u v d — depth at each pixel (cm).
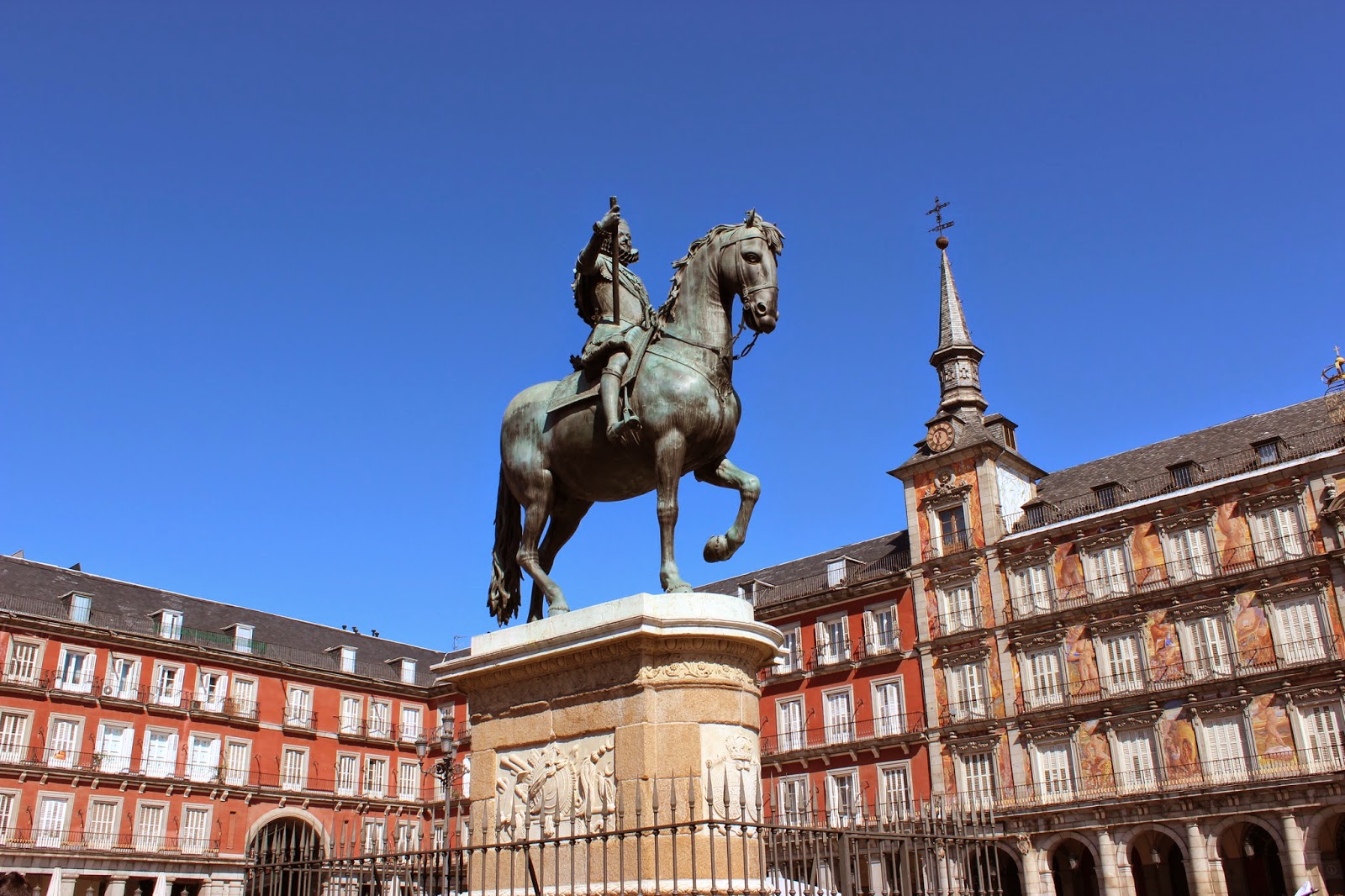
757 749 600
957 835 618
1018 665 3466
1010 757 3391
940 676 3634
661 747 564
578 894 568
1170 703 3112
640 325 665
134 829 3912
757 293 623
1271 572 3012
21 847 3572
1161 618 3206
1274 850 3262
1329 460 2988
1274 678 2922
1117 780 3155
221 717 4278
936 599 3738
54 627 3903
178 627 4450
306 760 4553
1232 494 3170
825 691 3931
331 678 4778
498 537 729
